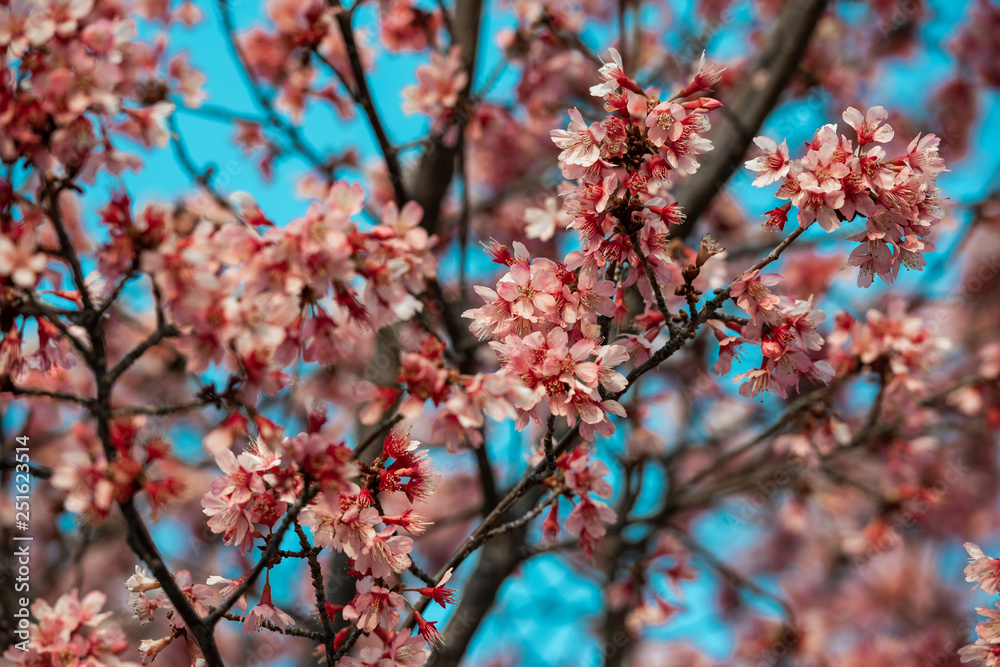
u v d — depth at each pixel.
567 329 2.44
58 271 2.50
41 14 2.08
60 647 2.27
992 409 5.08
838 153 2.24
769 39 4.90
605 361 2.31
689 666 8.04
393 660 2.28
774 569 8.59
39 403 4.39
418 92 4.34
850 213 2.24
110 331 5.96
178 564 5.29
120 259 1.97
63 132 2.06
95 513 1.94
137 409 1.97
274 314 2.05
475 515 4.40
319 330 2.14
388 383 4.20
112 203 1.96
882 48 7.27
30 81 2.09
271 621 2.29
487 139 6.48
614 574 5.51
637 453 4.61
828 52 6.53
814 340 2.38
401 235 2.26
